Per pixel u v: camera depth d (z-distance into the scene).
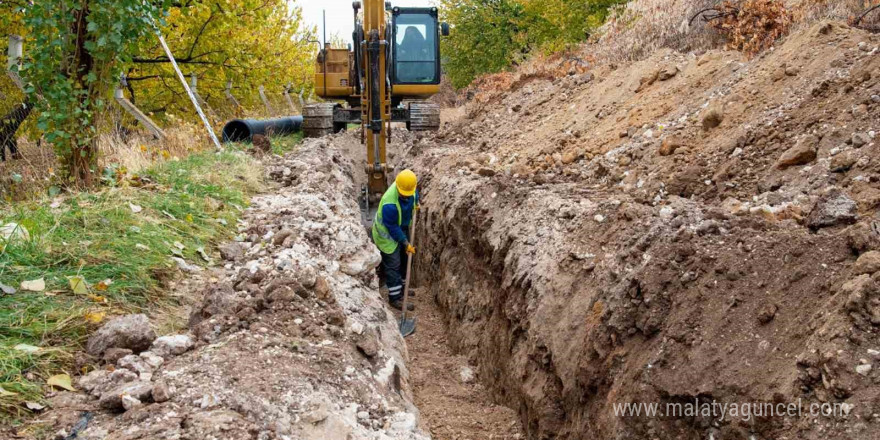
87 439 2.66
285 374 3.39
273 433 2.83
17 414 2.80
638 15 13.80
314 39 19.47
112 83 6.41
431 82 14.17
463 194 8.71
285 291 4.29
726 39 9.77
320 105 14.97
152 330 3.62
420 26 13.95
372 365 4.23
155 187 6.57
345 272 5.96
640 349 4.28
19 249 4.13
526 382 5.70
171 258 4.84
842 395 3.09
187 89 11.10
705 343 3.88
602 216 5.84
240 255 5.44
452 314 8.23
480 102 15.37
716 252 4.26
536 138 10.51
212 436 2.69
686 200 5.26
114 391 2.99
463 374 6.99
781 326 3.67
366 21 9.91
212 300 4.06
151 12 6.60
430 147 13.53
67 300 3.83
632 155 7.39
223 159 8.94
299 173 9.10
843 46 6.55
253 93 16.06
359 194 11.13
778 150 5.83
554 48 18.25
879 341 3.18
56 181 6.23
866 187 4.67
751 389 3.52
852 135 5.21
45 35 5.93
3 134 8.84
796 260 3.93
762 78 7.09
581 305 5.15
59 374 3.17
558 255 5.85
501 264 6.98
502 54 25.09
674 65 9.27
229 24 13.09
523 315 5.96
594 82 11.49
